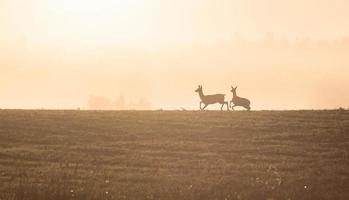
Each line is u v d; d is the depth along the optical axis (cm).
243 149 8519
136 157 8031
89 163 7738
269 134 9406
